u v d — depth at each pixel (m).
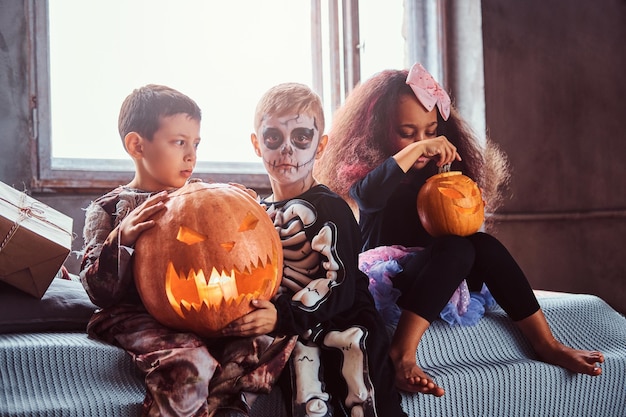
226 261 1.44
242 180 3.13
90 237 1.68
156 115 1.82
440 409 1.72
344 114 2.31
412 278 1.88
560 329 2.06
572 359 1.89
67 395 1.36
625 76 4.53
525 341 1.99
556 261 4.11
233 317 1.46
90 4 2.83
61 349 1.42
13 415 1.28
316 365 1.55
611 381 2.02
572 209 4.19
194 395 1.36
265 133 1.82
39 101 2.66
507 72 3.81
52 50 2.76
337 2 3.50
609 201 4.42
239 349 1.47
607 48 4.42
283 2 3.33
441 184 1.96
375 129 2.22
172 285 1.46
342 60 3.51
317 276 1.64
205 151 3.15
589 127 4.29
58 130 2.78
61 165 2.75
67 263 2.72
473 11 3.71
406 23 3.76
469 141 2.34
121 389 1.42
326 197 1.72
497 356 1.91
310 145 1.82
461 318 1.91
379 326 1.65
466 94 3.76
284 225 1.71
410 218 2.12
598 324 2.16
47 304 1.62
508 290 1.93
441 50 3.76
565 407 1.93
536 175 3.98
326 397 1.52
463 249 1.86
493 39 3.74
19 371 1.37
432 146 1.99
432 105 2.18
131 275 1.53
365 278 1.77
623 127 4.50
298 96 1.82
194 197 1.50
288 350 1.50
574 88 4.20
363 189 2.00
